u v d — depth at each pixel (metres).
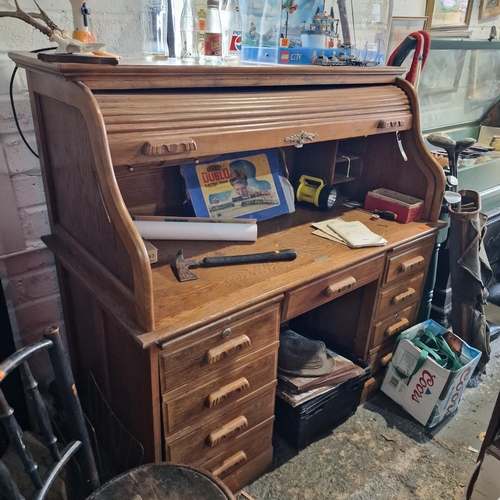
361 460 1.56
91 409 1.49
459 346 1.73
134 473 1.04
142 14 1.41
